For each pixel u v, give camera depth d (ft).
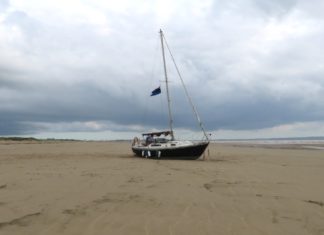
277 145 170.60
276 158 80.89
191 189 35.45
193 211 25.99
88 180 40.37
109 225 22.15
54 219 23.30
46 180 40.01
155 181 40.73
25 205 27.17
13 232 20.56
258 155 91.56
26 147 135.74
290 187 37.47
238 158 82.17
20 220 23.00
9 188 34.58
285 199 30.81
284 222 23.36
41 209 25.93
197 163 67.87
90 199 29.68
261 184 39.50
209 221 23.35
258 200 30.25
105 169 52.85
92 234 20.40
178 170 53.67
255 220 23.75
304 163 67.51
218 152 106.52
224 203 28.86
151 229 21.44
